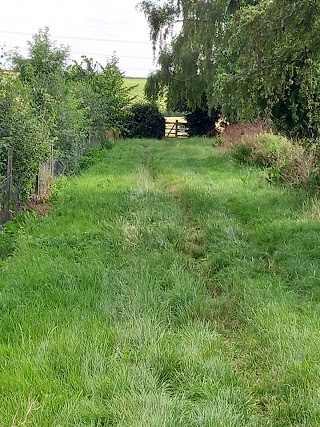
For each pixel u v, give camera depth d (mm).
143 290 5898
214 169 17328
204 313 5684
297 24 9234
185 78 34250
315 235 8234
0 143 9406
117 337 4820
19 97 10383
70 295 5789
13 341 4719
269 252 8055
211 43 29312
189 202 11836
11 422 3500
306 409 3881
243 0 16922
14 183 10219
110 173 16359
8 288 5934
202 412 3686
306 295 6172
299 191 11656
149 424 3484
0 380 3984
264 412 4047
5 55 14094
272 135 17578
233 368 4613
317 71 10203
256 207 10758
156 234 8445
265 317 5414
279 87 10656
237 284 6547
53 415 3623
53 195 12047
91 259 7160
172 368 4359
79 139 18688
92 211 10375
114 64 31141
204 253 8125
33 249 7582
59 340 4605
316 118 11711
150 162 20359
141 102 40062
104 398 3904
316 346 4660
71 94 18734
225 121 31141
